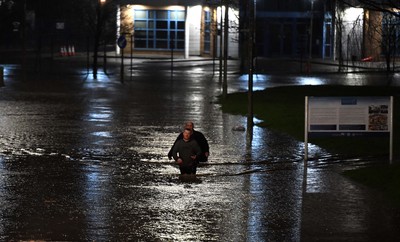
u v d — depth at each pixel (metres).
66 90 51.22
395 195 17.17
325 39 107.12
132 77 67.50
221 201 16.77
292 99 43.81
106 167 21.59
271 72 78.25
